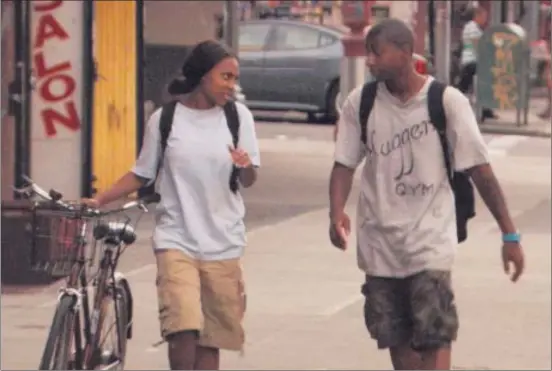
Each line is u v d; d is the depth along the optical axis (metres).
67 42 30.56
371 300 15.97
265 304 24.47
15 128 27.62
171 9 38.59
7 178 27.55
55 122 30.62
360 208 16.00
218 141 16.52
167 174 16.61
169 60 38.53
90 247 16.80
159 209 16.64
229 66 16.48
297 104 60.59
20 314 22.91
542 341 22.03
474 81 64.38
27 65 27.89
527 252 30.14
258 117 62.78
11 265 24.38
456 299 25.09
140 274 26.84
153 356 20.72
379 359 20.72
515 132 58.94
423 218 15.66
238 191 16.78
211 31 39.50
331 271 27.73
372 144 15.78
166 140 16.52
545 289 26.08
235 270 16.70
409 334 15.93
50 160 30.61
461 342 21.94
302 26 61.06
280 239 31.45
